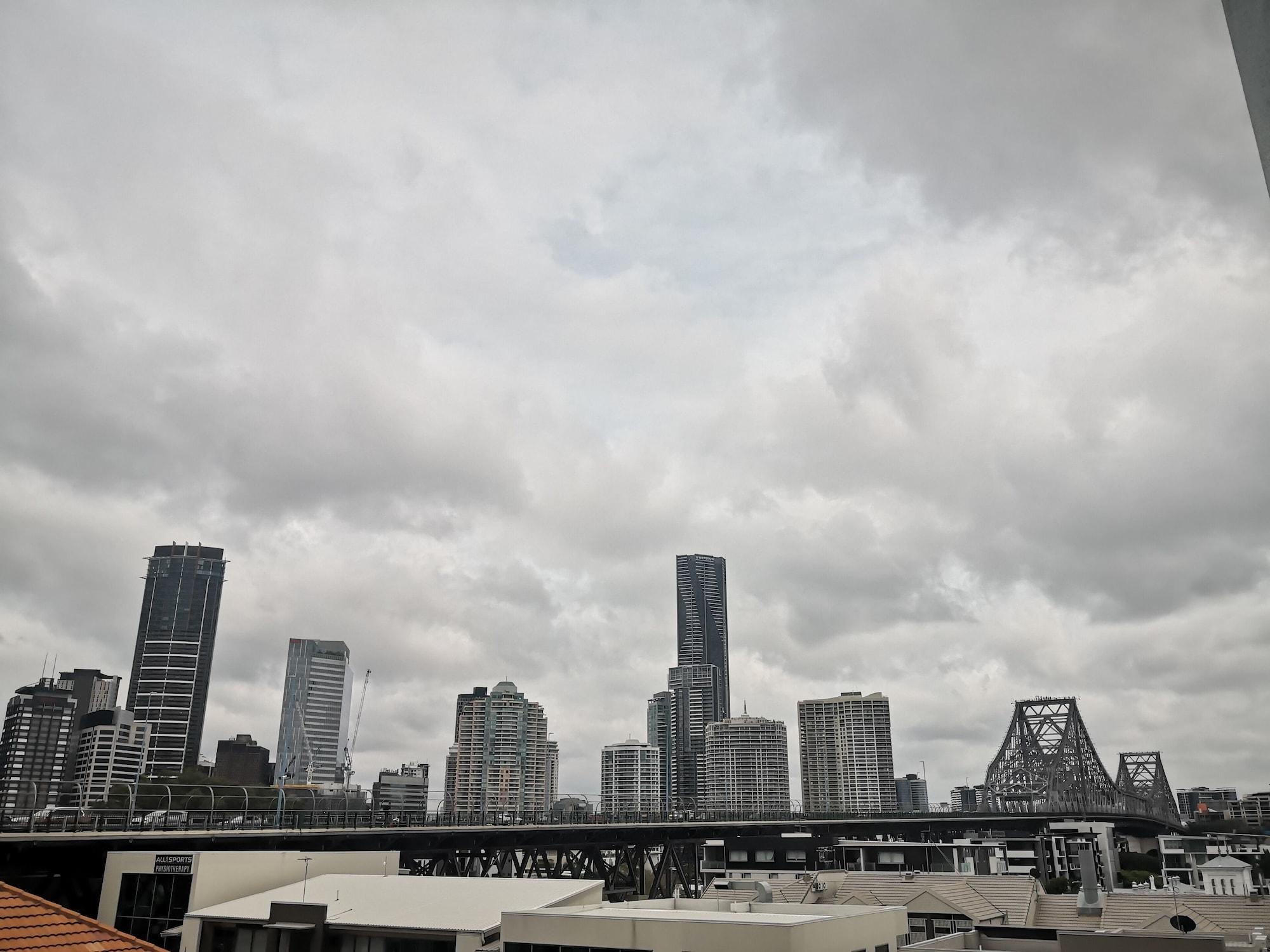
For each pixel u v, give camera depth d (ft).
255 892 249.34
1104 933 147.84
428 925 199.00
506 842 448.65
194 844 314.14
